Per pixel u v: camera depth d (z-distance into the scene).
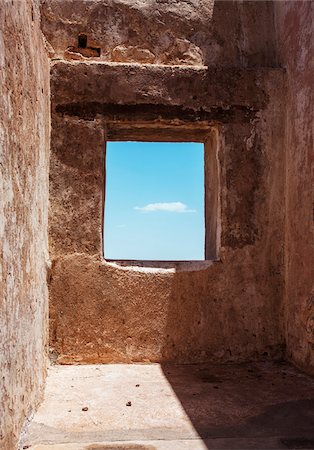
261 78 4.30
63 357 3.93
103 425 2.66
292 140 4.15
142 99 4.16
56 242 3.98
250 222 4.22
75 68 4.09
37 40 3.28
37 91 3.26
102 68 4.13
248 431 2.58
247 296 4.17
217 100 4.23
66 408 2.92
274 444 2.41
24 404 2.57
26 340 2.67
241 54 4.59
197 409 2.91
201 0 4.62
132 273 4.04
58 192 4.01
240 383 3.48
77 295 3.97
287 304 4.16
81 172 4.05
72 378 3.56
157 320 4.04
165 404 3.00
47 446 2.38
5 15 2.25
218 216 4.27
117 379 3.54
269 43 4.65
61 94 4.06
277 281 4.23
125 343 4.01
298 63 4.05
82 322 3.97
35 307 3.04
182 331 4.07
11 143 2.34
